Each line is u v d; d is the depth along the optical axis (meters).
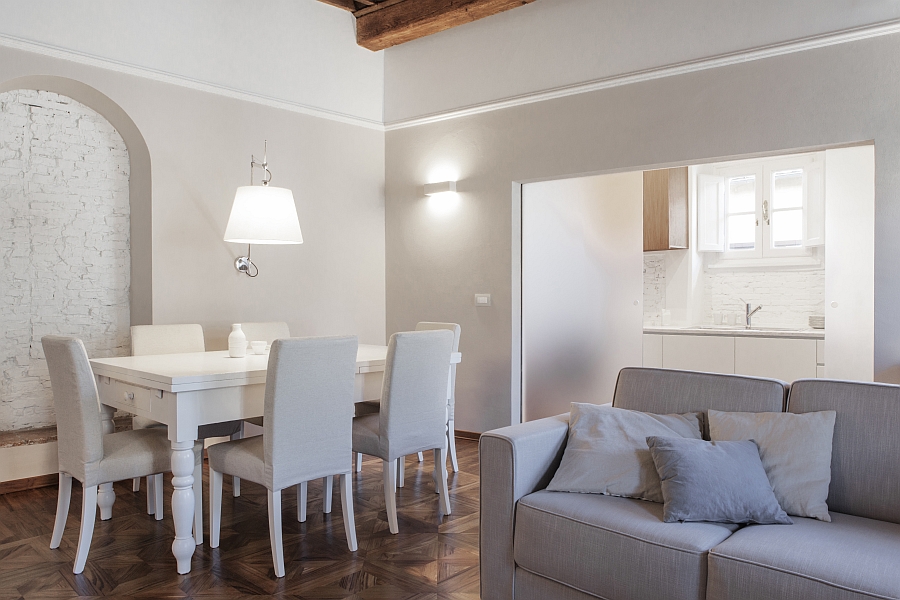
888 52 3.54
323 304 5.35
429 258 5.53
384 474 3.15
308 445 2.78
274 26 5.00
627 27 4.43
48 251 4.26
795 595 1.68
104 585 2.57
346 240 5.52
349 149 5.54
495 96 5.09
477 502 3.60
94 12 4.10
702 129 4.14
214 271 4.68
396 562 2.79
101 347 4.49
